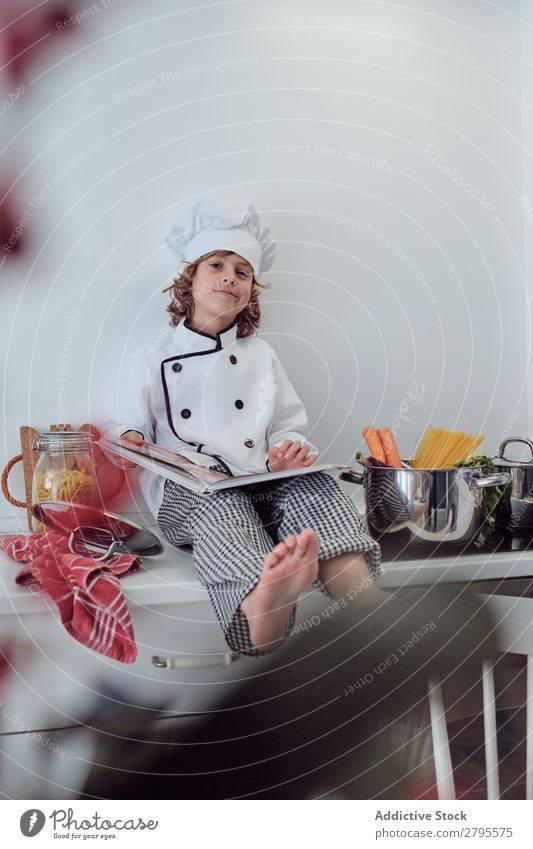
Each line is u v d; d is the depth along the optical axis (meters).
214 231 1.31
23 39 0.84
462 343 1.58
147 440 1.30
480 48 1.55
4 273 1.31
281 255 1.46
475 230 1.57
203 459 1.25
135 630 1.16
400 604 1.14
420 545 1.20
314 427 1.50
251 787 1.13
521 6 1.57
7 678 1.18
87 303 1.36
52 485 1.14
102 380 1.37
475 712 1.16
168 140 1.39
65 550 1.08
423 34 1.51
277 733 1.15
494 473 1.28
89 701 1.19
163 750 1.17
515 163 1.59
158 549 1.20
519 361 1.62
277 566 0.95
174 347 1.34
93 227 1.35
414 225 1.53
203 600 1.05
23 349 1.33
